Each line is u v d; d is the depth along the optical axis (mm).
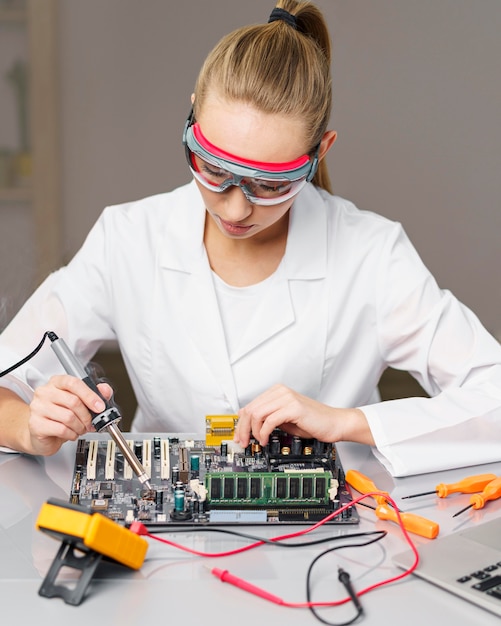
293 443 1319
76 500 1198
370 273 1681
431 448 1377
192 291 1657
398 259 1683
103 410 1250
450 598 1000
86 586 985
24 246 4484
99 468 1299
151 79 4359
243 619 953
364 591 1008
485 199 4457
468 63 4277
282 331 1647
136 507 1180
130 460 1234
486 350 1609
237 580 1013
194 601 984
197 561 1067
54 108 4340
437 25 4234
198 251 1657
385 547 1112
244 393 1652
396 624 950
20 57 4305
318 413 1355
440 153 4406
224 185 1282
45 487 1277
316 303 1653
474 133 4371
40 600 980
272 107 1251
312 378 1676
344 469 1364
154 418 1776
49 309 1715
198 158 1309
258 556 1082
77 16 4273
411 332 1668
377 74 4301
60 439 1348
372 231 1708
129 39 4309
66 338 1712
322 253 1659
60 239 4512
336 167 4445
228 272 1662
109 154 4449
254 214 1343
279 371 1646
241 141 1258
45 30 4242
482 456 1389
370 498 1251
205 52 4316
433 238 4539
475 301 4621
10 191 4402
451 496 1275
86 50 4316
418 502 1253
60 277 1754
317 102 1305
